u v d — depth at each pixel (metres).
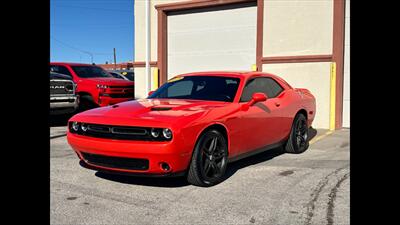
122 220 3.53
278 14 10.03
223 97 5.31
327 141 7.80
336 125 9.47
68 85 9.74
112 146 4.26
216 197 4.17
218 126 4.69
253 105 5.36
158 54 12.05
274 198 4.14
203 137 4.43
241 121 5.03
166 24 12.09
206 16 11.45
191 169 4.39
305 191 4.38
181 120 4.24
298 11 9.77
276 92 6.22
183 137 4.16
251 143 5.30
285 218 3.57
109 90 11.20
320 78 9.61
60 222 3.48
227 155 4.85
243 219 3.55
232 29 11.04
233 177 4.99
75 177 4.94
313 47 9.64
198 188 4.49
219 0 10.98
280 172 5.25
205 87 5.62
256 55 10.37
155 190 4.41
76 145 4.61
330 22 9.43
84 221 3.50
